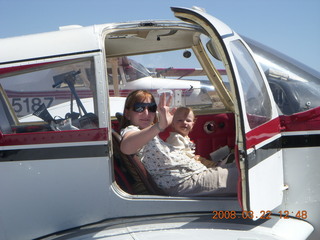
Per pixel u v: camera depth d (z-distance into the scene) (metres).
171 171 2.54
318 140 2.49
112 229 2.38
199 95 3.46
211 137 3.32
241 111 2.16
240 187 2.19
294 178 2.50
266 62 2.71
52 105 2.44
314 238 2.55
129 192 2.62
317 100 2.57
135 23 2.63
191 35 3.11
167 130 3.25
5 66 2.43
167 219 2.44
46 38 2.51
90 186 2.38
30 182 2.37
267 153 2.35
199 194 2.54
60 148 2.36
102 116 2.36
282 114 2.52
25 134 2.36
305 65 2.81
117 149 2.55
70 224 2.42
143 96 2.60
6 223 2.40
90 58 2.41
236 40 2.43
